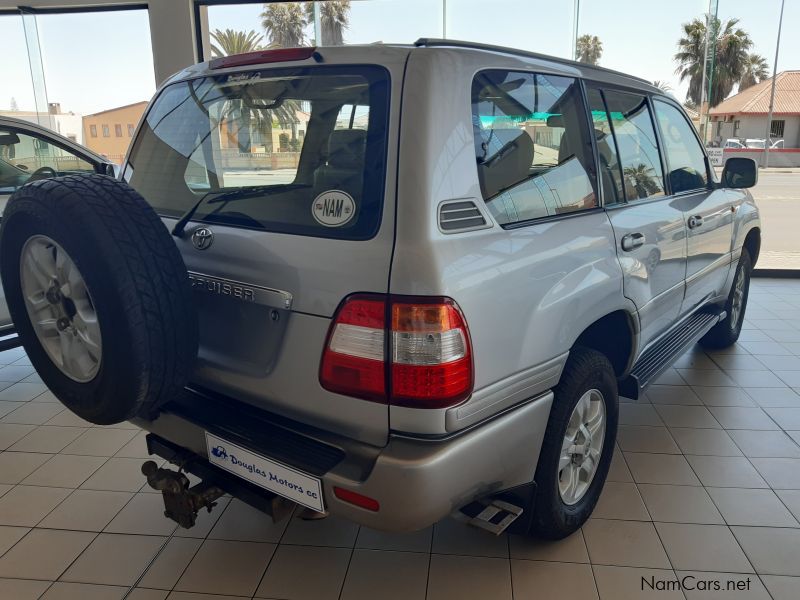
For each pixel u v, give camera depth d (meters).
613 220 2.26
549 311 1.84
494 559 2.22
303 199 1.69
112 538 2.36
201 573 2.17
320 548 2.29
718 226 3.38
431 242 1.50
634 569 2.16
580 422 2.18
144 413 1.98
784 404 3.45
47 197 1.73
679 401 3.50
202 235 1.88
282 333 1.69
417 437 1.54
